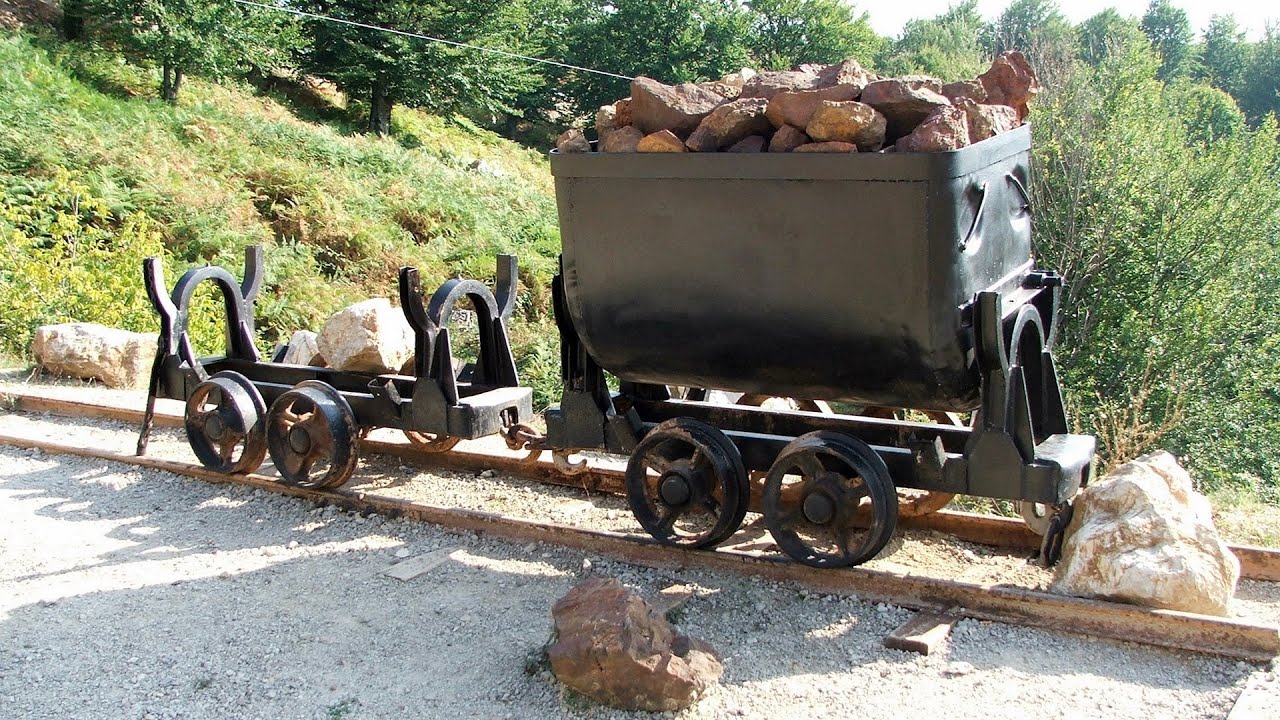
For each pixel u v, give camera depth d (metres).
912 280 4.26
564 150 4.96
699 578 5.12
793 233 4.45
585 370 5.43
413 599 5.01
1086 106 16.06
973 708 3.92
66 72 23.03
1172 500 4.61
